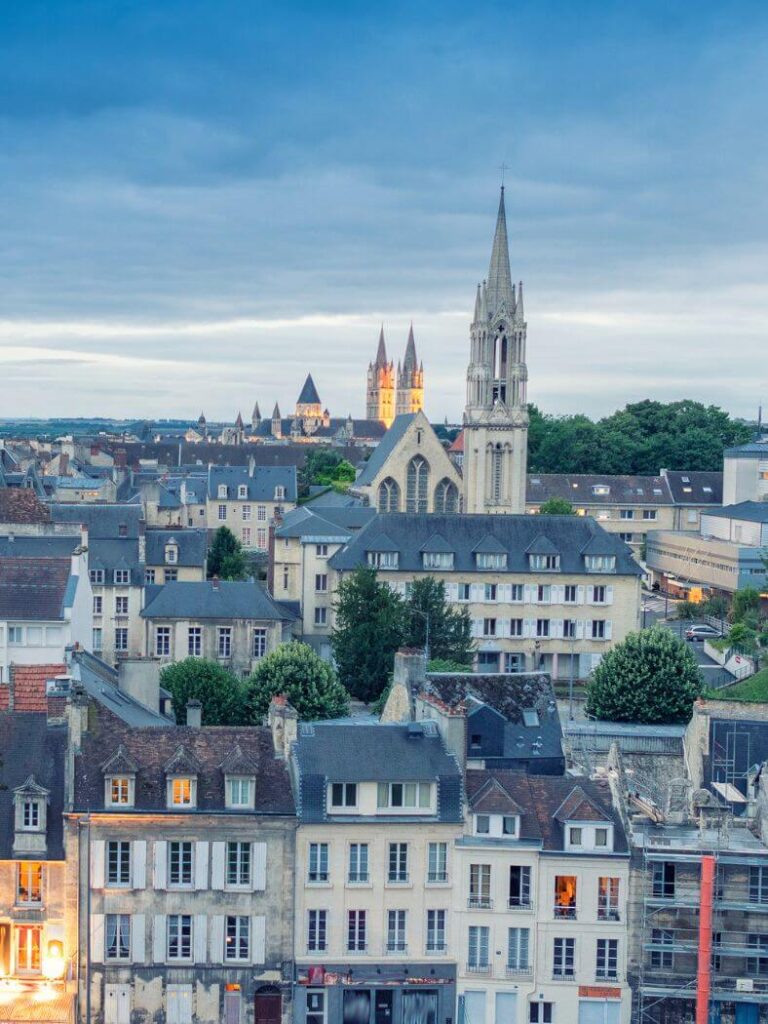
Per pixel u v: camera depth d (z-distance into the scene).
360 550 183.88
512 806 91.81
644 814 100.44
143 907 90.00
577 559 183.50
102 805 89.88
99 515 189.00
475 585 183.00
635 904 91.44
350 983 90.94
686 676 145.25
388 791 91.75
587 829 91.62
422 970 91.56
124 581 174.12
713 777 113.00
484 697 113.50
